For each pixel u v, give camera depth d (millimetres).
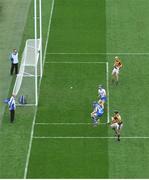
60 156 77812
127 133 81688
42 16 110062
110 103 87625
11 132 81875
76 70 95188
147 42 102438
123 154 78062
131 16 110125
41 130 82250
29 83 91812
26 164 76500
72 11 111688
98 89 89312
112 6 113250
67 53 99562
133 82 92375
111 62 97250
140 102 87875
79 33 105125
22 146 79438
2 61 97562
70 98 88812
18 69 95000
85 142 80125
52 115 85250
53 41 102875
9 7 113062
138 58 98312
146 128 82688
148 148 79000
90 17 109750
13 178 74250
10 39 103125
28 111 85938
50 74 94125
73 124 83375
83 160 77062
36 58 87938
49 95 89375
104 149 78875
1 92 90375
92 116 82500
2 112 85875
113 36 104188
